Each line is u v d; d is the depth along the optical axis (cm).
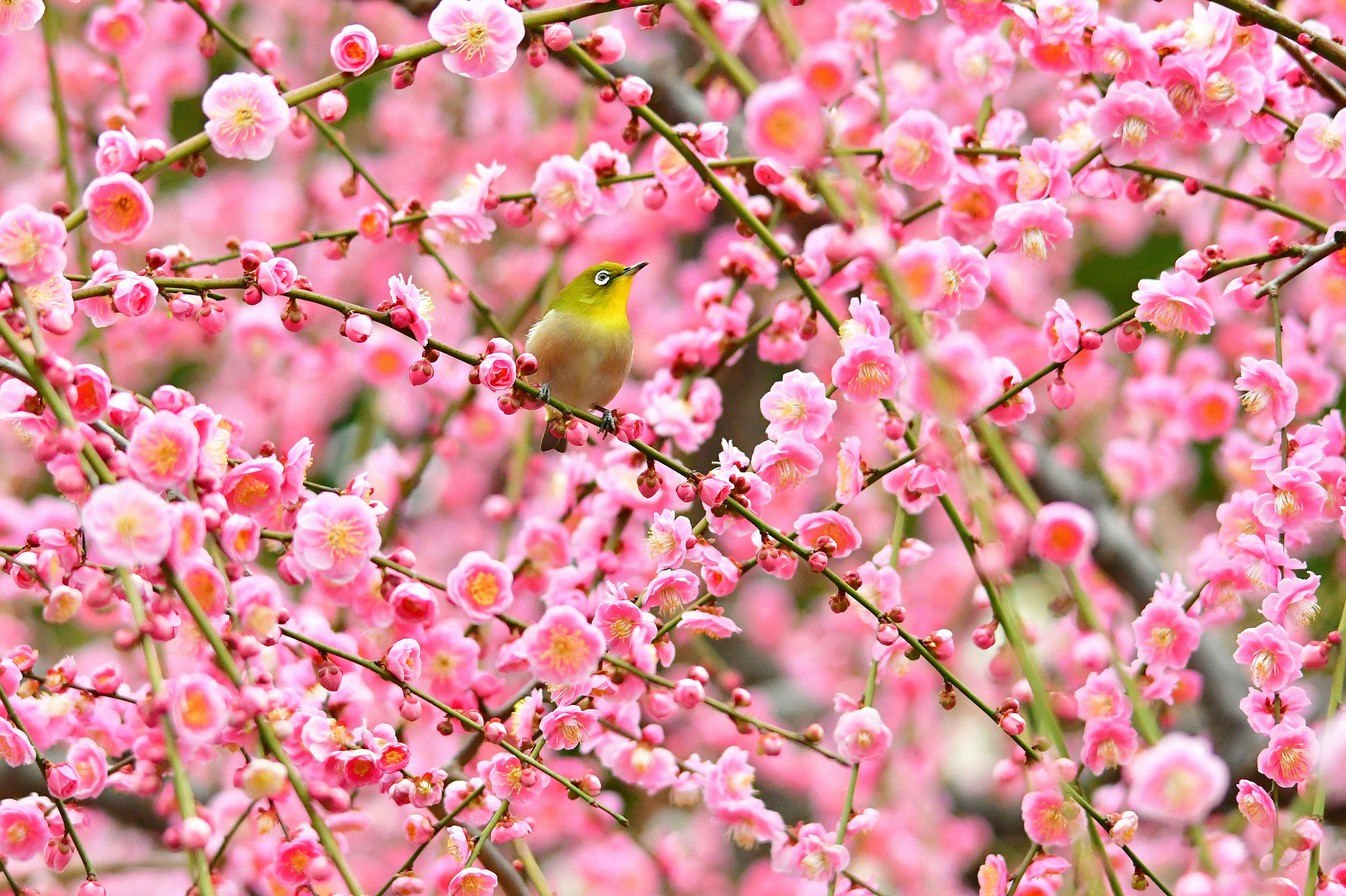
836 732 486
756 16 483
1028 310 539
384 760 483
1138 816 486
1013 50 503
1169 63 488
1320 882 483
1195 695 500
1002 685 496
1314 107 500
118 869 513
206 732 471
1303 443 489
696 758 494
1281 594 485
